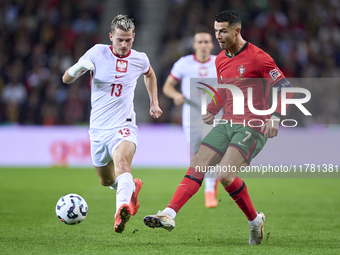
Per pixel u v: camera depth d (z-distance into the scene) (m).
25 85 65.19
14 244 18.36
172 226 17.88
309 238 20.55
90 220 24.83
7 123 62.22
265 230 22.66
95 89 20.61
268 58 19.05
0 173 50.19
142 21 76.81
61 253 16.67
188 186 18.52
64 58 68.25
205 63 31.39
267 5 73.25
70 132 57.84
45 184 41.78
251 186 42.75
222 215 27.25
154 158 57.28
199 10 73.31
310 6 75.38
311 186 43.06
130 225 23.58
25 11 73.12
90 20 74.31
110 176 22.00
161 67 68.69
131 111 20.86
